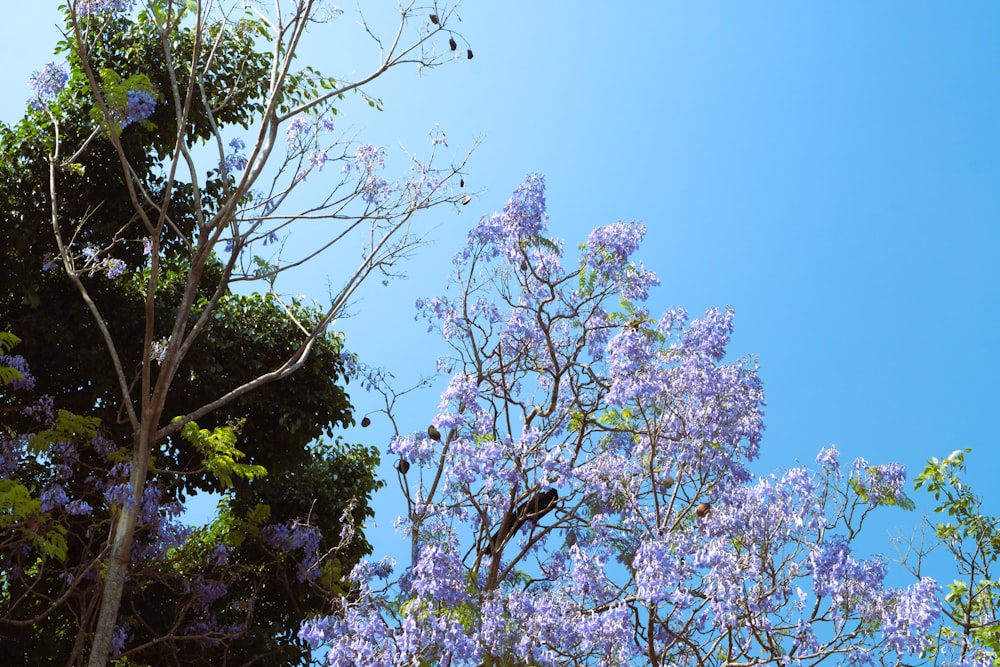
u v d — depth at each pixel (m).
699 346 10.13
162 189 13.95
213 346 13.71
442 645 8.26
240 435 14.14
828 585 7.95
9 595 12.55
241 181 11.34
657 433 9.91
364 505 14.97
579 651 8.59
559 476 9.55
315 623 8.90
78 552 13.09
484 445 9.71
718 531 8.70
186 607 12.41
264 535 13.97
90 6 12.88
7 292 13.14
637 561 8.23
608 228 10.72
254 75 14.21
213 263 14.89
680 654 8.95
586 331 10.98
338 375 14.66
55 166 12.45
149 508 12.16
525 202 10.78
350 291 12.12
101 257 13.42
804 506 8.48
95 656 9.58
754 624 8.14
